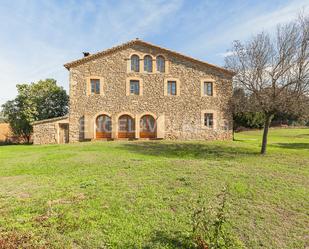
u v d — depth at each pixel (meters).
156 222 5.25
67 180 8.20
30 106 31.05
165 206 5.99
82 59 22.23
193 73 23.73
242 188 7.15
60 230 4.91
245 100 16.75
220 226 4.35
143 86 23.20
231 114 24.05
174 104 23.47
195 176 8.24
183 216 5.49
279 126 41.31
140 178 8.12
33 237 4.65
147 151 15.80
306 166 10.84
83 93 22.41
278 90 14.01
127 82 22.91
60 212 5.64
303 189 7.31
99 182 7.81
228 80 24.09
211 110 23.83
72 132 22.25
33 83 31.84
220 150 16.64
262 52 14.71
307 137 27.86
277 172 9.38
